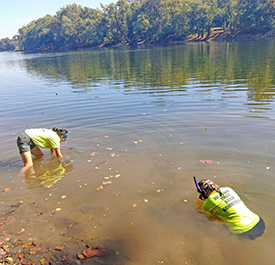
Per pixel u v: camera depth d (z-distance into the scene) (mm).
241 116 8422
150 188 4871
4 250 3568
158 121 8453
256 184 4723
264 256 3225
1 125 9062
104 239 3689
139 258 3326
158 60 31219
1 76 24891
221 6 87812
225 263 3176
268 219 3814
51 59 48375
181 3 90375
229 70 19172
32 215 4297
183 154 6094
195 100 10852
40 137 6234
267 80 14328
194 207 4277
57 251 3514
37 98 13359
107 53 54938
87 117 9414
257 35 74375
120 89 14508
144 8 97500
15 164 6223
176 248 3455
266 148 6113
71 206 4492
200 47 53250
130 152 6391
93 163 5973
